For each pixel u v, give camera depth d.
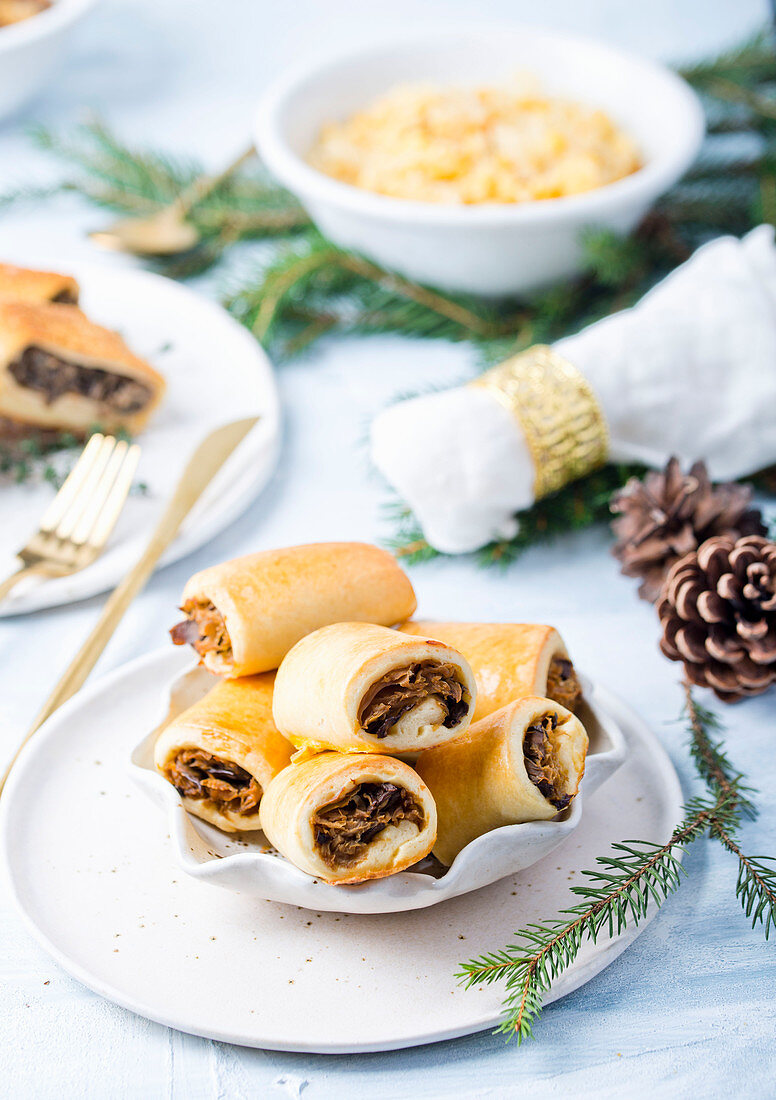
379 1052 0.59
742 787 0.66
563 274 0.96
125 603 0.75
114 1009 0.61
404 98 1.02
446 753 0.61
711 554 0.70
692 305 0.83
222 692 0.65
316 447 0.90
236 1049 0.59
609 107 1.03
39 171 1.17
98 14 1.54
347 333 0.99
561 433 0.80
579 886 0.63
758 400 0.82
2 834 0.64
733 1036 0.60
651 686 0.74
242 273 1.05
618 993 0.61
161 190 1.09
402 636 0.60
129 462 0.84
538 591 0.80
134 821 0.65
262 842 0.64
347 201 0.91
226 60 1.42
